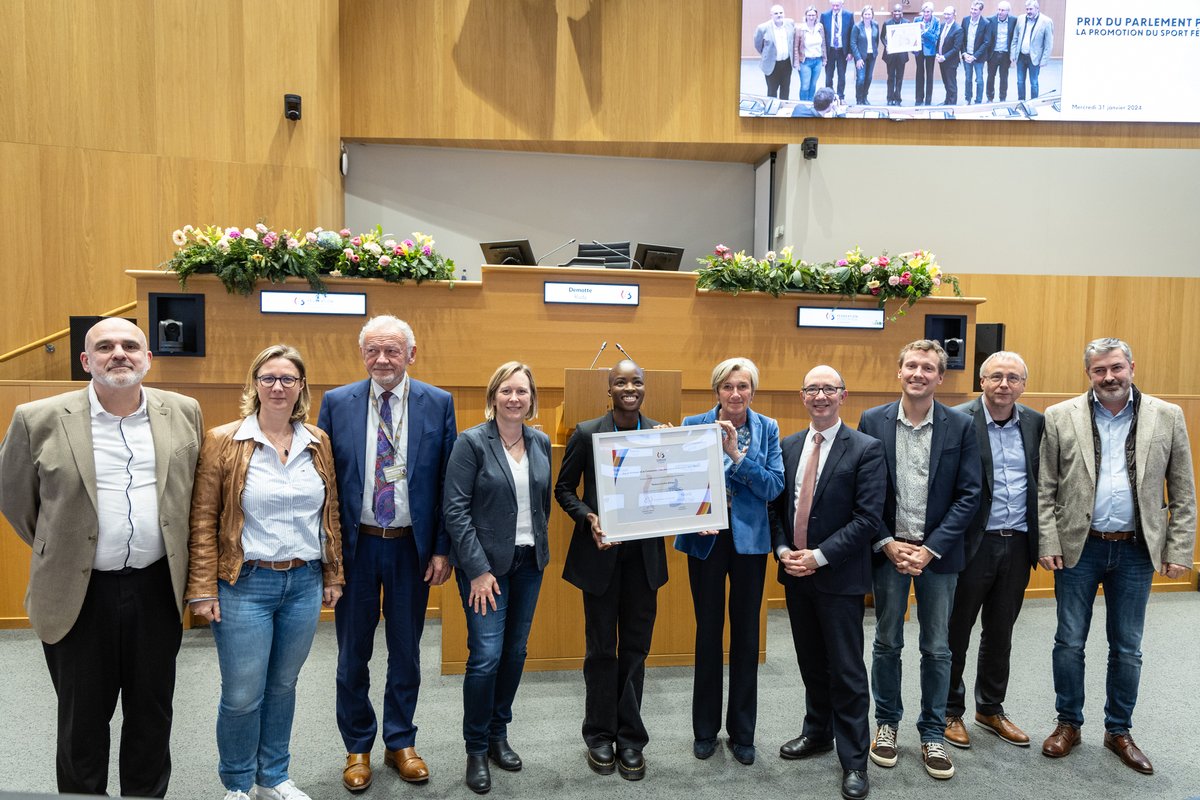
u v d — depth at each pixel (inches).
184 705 118.7
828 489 96.7
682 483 97.7
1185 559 104.3
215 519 81.7
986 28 226.4
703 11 232.4
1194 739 111.7
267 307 145.8
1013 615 110.7
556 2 232.2
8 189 184.1
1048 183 231.9
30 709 117.3
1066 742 106.7
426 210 249.6
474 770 96.7
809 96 230.1
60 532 74.5
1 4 181.9
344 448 94.4
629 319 155.4
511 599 99.3
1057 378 230.8
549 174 253.9
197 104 200.2
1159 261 234.2
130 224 194.5
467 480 94.0
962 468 100.5
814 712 105.4
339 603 96.3
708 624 102.9
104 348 75.1
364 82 231.9
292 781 96.4
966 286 230.4
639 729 101.7
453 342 152.3
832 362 162.2
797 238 232.5
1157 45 227.1
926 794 96.5
